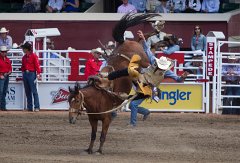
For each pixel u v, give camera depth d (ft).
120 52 97.19
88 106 91.66
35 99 144.77
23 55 149.59
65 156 91.66
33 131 115.75
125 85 95.81
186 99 145.07
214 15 183.93
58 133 113.60
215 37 143.13
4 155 91.81
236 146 102.12
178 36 183.42
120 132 114.11
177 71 143.13
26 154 93.15
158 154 94.32
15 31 184.24
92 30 183.32
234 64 144.56
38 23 183.83
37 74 143.74
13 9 196.75
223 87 149.18
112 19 182.70
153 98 117.39
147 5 184.14
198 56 147.43
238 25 185.26
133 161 87.76
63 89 146.82
